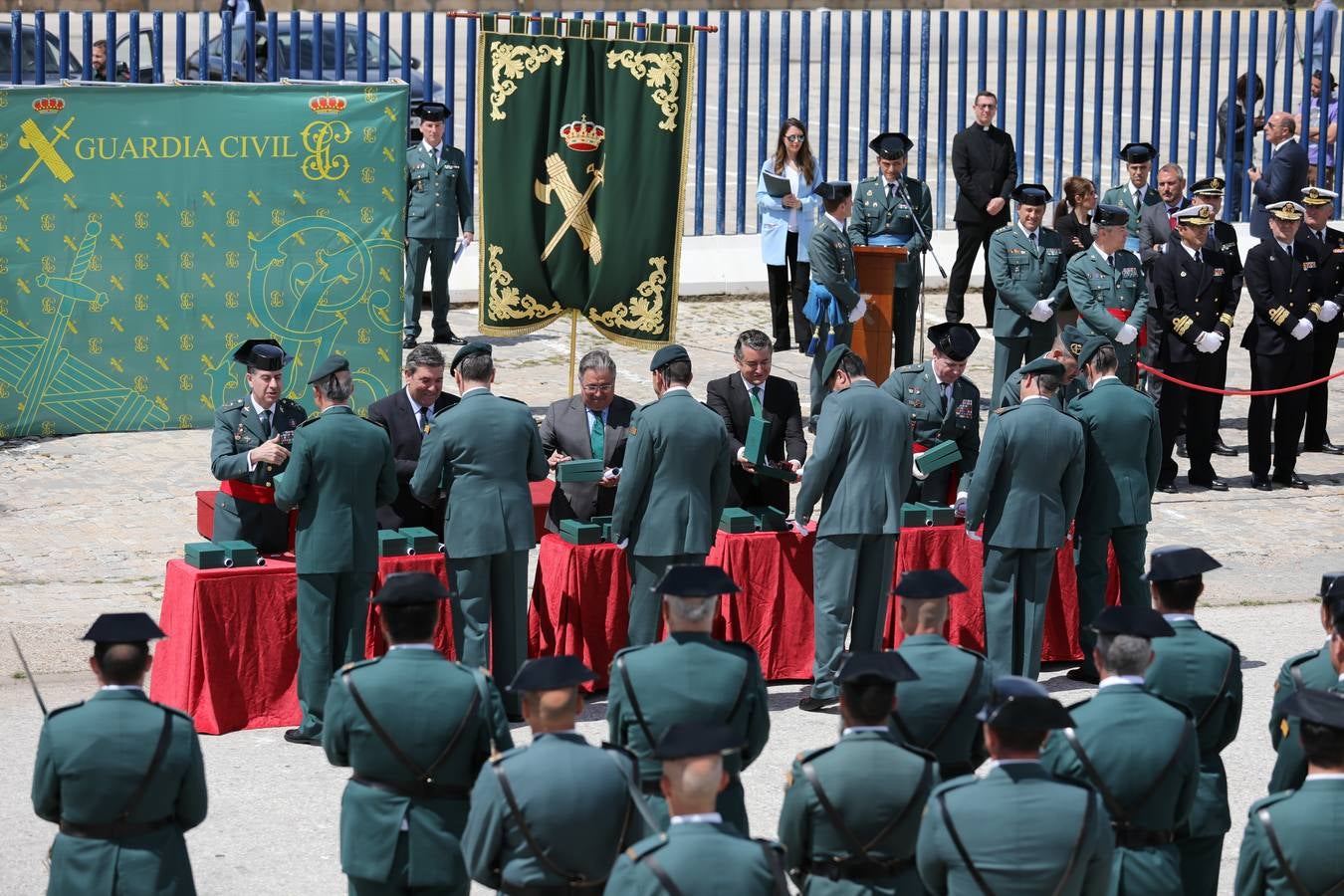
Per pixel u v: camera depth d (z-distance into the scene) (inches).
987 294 926.4
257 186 717.3
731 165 1306.6
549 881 284.7
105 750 300.0
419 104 845.8
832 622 482.6
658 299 649.0
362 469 449.7
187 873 310.5
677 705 327.9
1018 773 273.3
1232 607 574.6
